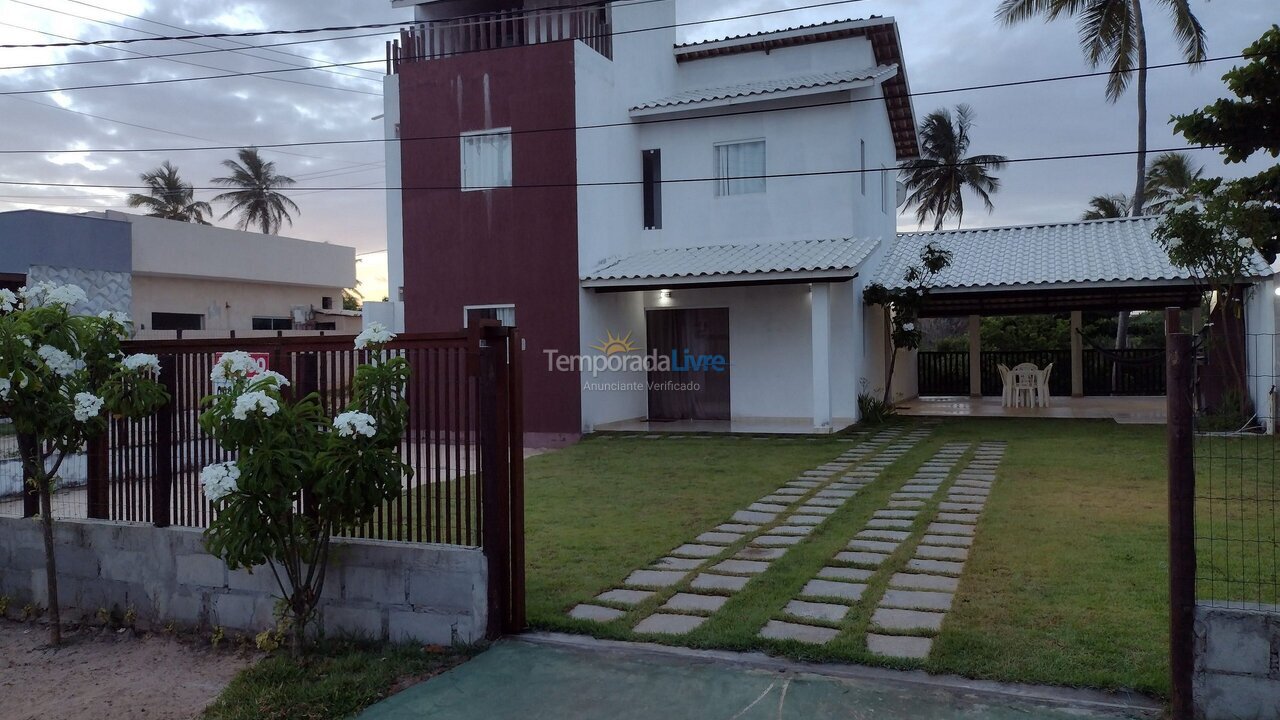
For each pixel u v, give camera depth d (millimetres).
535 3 18750
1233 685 3871
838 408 16062
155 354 6188
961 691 4246
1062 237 18922
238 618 5766
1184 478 3973
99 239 17125
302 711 4391
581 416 14984
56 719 4688
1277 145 7859
